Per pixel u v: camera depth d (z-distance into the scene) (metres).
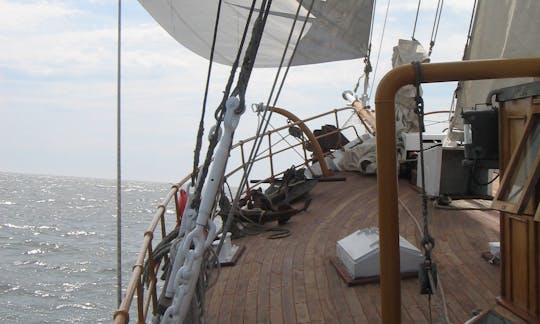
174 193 5.27
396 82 3.32
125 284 37.56
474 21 7.40
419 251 5.65
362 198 9.65
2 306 37.66
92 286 44.72
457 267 5.74
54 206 136.38
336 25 11.58
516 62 3.26
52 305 38.31
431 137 10.53
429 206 8.46
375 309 4.88
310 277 5.77
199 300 3.41
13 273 49.50
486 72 3.27
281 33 9.64
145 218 110.50
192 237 3.12
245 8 7.67
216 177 3.11
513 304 4.08
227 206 7.66
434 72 3.30
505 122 4.01
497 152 4.43
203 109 3.52
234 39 7.96
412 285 5.32
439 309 4.72
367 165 11.67
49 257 58.38
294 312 4.90
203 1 7.59
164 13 7.68
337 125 13.16
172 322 3.13
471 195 8.45
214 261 3.42
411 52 10.59
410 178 10.73
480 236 6.78
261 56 9.81
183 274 3.10
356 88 13.20
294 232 7.71
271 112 3.41
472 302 4.86
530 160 3.56
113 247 64.62
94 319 35.00
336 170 12.45
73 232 80.44
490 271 5.60
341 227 7.82
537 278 3.71
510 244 4.12
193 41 8.03
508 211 3.53
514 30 6.73
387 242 3.42
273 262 6.36
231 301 5.23
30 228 84.19
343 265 5.93
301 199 9.87
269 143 11.13
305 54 11.66
